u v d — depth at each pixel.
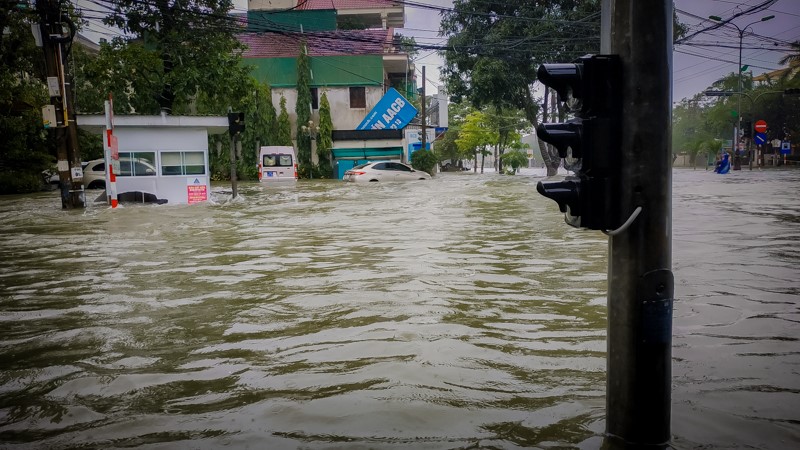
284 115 38.41
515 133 52.84
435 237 9.38
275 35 39.50
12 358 3.78
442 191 21.20
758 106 51.50
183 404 3.00
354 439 2.56
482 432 2.60
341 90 39.03
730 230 9.49
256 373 3.43
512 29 29.89
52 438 2.65
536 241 8.80
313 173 38.56
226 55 24.56
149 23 22.72
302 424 2.73
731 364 3.39
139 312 4.93
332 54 38.66
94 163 27.64
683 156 63.66
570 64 2.44
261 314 4.78
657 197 2.31
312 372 3.42
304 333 4.21
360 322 4.46
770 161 52.91
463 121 60.78
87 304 5.23
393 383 3.21
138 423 2.78
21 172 26.97
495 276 6.16
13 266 7.33
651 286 2.32
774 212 12.28
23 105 26.47
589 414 2.76
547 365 3.46
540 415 2.76
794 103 50.50
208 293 5.61
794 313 4.49
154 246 8.91
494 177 34.12
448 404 2.91
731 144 55.97
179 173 18.27
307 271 6.64
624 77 2.33
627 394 2.39
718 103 55.09
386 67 43.91
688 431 2.54
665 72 2.31
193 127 18.33
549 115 36.88
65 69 16.62
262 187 27.25
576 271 6.41
